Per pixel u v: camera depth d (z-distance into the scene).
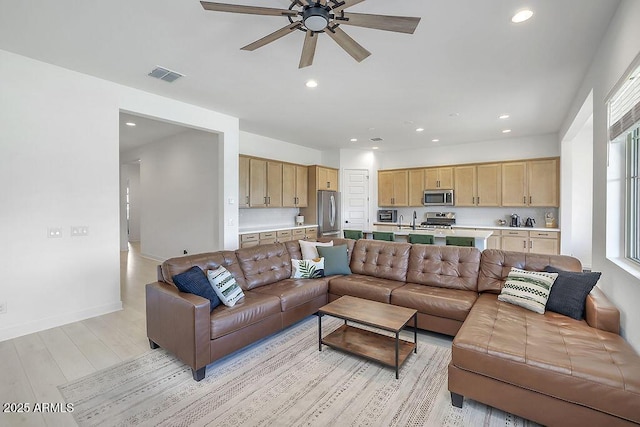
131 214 10.47
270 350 2.71
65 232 3.20
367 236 5.55
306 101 4.14
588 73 3.13
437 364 2.46
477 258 3.25
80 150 3.28
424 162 7.57
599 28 2.41
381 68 3.14
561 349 1.79
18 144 2.89
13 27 2.40
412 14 2.24
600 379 1.52
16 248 2.91
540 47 2.71
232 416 1.87
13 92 2.85
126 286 4.64
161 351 2.67
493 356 1.80
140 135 6.15
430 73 3.26
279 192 6.36
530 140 6.30
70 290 3.24
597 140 2.68
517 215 6.58
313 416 1.87
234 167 4.89
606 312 2.08
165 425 1.79
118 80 3.45
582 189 5.99
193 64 3.06
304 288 3.25
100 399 2.02
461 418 1.84
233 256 3.30
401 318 2.43
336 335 2.79
